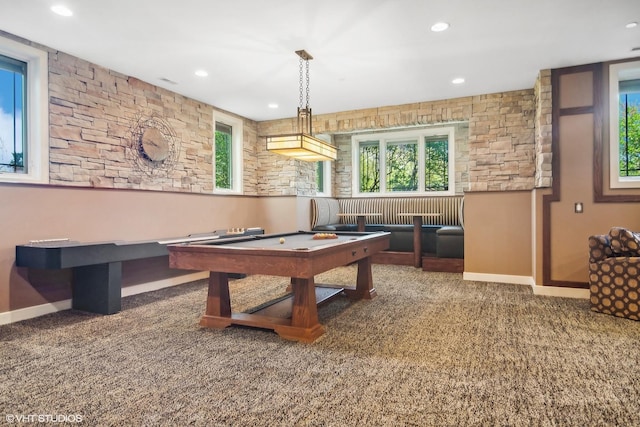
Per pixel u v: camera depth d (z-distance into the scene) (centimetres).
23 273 355
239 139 655
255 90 517
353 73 452
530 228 504
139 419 186
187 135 543
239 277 547
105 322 346
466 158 723
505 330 316
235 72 447
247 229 574
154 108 490
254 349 277
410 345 284
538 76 462
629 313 346
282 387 218
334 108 614
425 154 769
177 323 342
